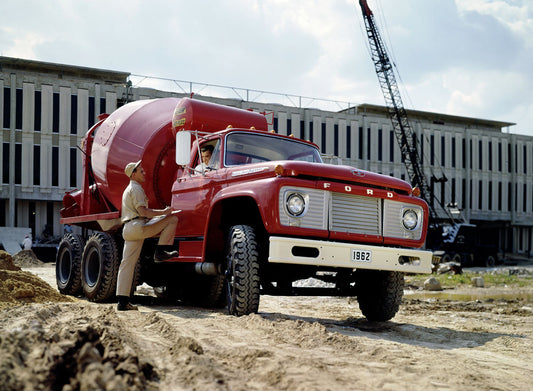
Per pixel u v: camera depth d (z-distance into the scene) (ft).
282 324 17.40
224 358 13.20
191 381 10.71
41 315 17.01
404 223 20.43
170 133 26.99
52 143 128.47
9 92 126.31
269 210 18.21
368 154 159.53
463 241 125.80
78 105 130.41
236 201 20.89
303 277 21.52
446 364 13.92
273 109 147.43
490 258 135.13
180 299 29.55
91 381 8.54
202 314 21.03
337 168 19.47
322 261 18.22
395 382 11.71
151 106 28.73
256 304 19.07
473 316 28.53
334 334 15.96
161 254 23.41
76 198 33.91
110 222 28.99
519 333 21.97
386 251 19.42
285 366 12.26
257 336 16.01
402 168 164.35
